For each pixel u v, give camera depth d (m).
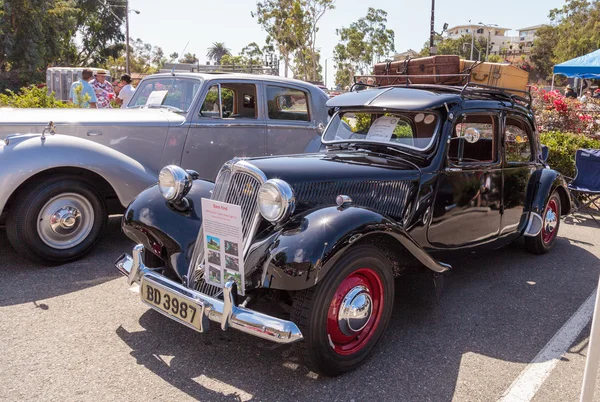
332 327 2.95
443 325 3.76
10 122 5.00
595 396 2.93
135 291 4.16
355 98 4.34
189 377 2.95
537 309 4.12
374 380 3.00
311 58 40.41
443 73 5.12
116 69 47.31
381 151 4.10
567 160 8.12
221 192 3.26
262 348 3.32
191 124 5.87
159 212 3.64
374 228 2.96
